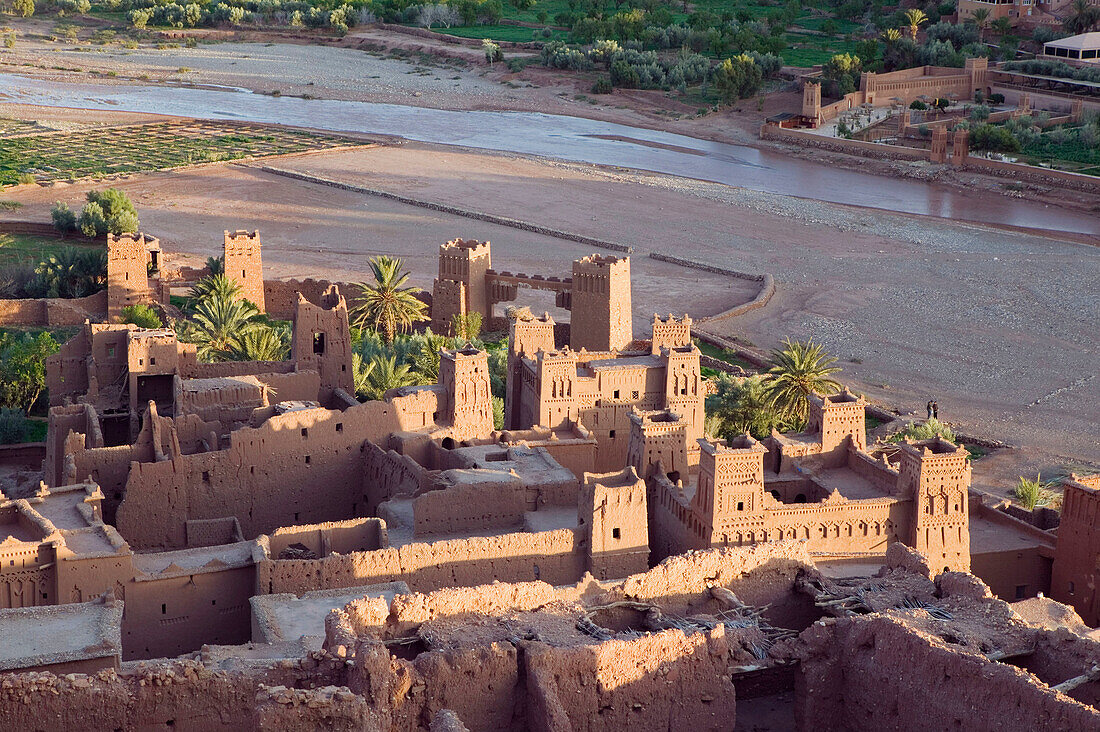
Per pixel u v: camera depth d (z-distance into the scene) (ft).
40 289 639.35
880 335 636.07
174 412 393.50
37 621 262.88
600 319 547.49
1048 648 248.11
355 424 383.65
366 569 294.46
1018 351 618.85
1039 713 220.43
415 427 394.52
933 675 237.86
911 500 336.49
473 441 388.78
